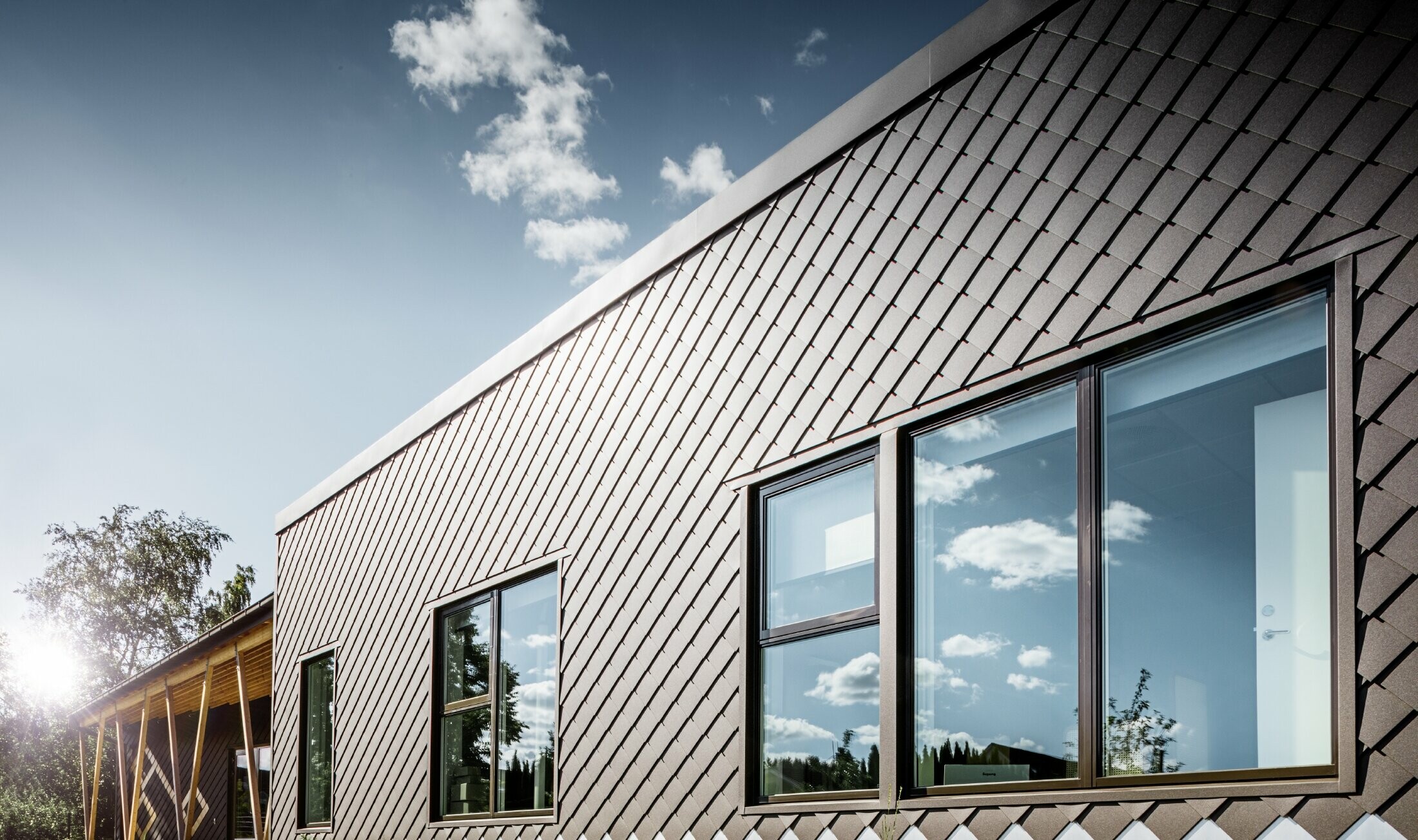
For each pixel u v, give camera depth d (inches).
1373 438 110.7
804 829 166.9
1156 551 129.4
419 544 299.0
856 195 178.1
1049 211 147.2
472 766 263.7
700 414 204.1
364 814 305.1
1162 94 135.8
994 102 157.6
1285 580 117.2
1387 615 107.1
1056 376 143.6
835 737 167.2
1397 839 103.3
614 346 233.5
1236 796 115.7
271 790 368.2
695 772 190.1
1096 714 131.6
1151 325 132.1
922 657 155.9
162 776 692.7
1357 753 107.3
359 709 317.7
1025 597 143.6
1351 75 117.4
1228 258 125.6
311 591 360.2
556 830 225.3
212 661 435.5
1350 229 115.3
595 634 223.0
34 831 941.2
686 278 214.5
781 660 179.3
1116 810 126.7
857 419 170.2
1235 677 119.9
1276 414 120.5
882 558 161.5
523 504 255.4
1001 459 149.8
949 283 159.6
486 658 265.3
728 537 191.8
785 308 188.4
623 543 219.6
